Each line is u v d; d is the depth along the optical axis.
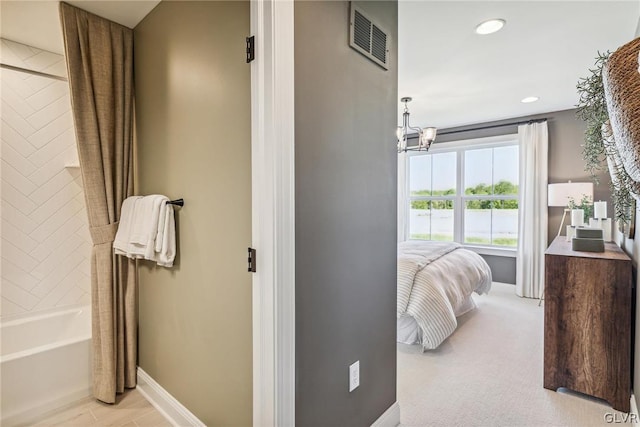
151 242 1.71
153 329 1.97
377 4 1.62
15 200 2.25
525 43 2.41
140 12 1.96
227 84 1.42
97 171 1.96
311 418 1.26
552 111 4.10
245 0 1.33
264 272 1.14
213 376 1.53
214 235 1.50
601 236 2.29
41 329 2.29
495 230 4.74
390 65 1.72
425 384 2.20
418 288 2.66
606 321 1.97
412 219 5.55
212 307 1.53
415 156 5.48
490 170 4.77
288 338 1.15
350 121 1.44
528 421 1.83
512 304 3.96
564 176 4.05
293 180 1.16
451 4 1.95
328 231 1.32
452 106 3.89
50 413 1.88
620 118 0.76
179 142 1.73
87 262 2.56
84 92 1.92
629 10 2.00
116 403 1.96
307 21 1.22
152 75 1.95
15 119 2.25
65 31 1.84
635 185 0.89
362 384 1.53
